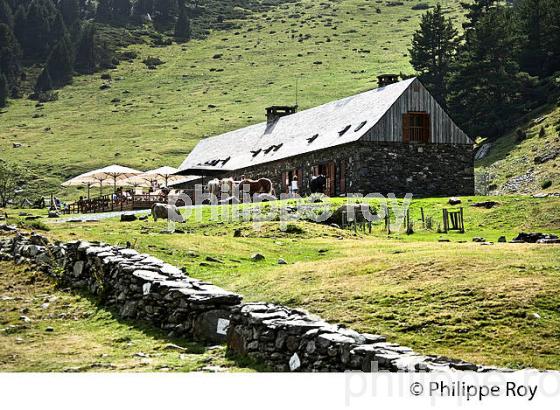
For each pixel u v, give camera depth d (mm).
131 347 18172
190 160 102750
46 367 16250
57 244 26344
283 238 38906
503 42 119188
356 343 14609
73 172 135625
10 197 119875
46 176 133750
